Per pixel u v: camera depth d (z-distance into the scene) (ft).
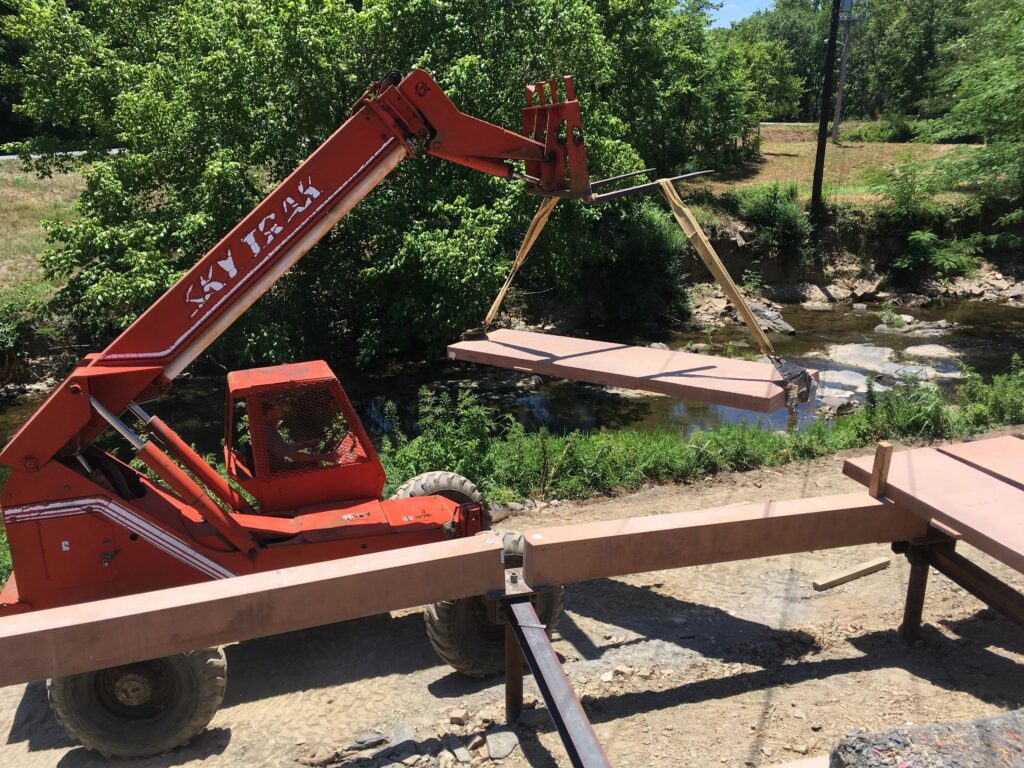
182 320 16.63
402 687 17.57
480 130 17.48
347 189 16.99
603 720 15.37
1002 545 13.20
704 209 88.69
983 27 78.79
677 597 20.94
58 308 59.26
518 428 36.19
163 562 17.02
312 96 53.21
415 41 55.11
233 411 21.26
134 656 12.52
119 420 16.20
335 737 15.85
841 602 19.95
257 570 17.65
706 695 16.01
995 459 17.28
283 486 19.36
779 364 16.19
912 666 16.52
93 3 72.38
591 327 74.79
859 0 187.83
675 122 103.19
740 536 15.40
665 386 16.84
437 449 31.91
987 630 17.94
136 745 15.35
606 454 33.14
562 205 57.72
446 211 53.72
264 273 16.87
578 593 21.59
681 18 95.81
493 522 28.60
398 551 14.16
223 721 16.78
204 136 53.01
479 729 15.39
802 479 31.30
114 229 50.93
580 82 59.21
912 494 15.46
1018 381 41.39
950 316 77.77
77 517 16.42
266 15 51.98
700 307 79.10
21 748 16.53
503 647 17.37
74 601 16.58
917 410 36.88
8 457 15.87
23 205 83.41
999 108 70.90
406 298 54.80
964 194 91.40
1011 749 8.40
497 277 50.67
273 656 19.27
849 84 183.32
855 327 74.79
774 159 119.03
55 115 64.59
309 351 60.18
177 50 63.87
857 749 8.78
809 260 86.38
